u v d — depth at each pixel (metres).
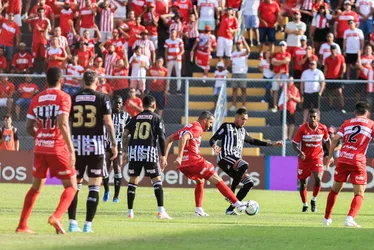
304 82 69.06
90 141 32.50
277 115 71.75
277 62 73.69
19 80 68.00
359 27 80.88
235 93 71.56
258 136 70.25
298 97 68.81
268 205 53.84
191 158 43.16
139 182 67.00
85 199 54.00
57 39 74.06
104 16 80.62
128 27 77.88
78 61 74.38
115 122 52.94
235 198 43.22
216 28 81.94
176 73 76.38
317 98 68.94
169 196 58.72
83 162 32.59
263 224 40.16
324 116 70.56
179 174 66.81
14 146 66.56
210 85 75.19
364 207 53.91
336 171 39.75
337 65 73.75
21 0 86.19
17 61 79.06
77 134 32.56
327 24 79.69
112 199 55.91
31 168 66.25
